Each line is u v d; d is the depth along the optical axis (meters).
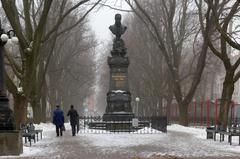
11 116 21.78
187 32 66.69
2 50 21.88
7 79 30.27
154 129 44.41
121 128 42.19
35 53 29.81
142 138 33.28
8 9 28.84
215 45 68.81
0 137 21.22
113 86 45.66
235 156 21.08
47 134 39.28
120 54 46.06
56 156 20.70
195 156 20.98
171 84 74.00
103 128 44.25
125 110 45.09
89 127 44.84
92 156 20.66
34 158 19.86
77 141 30.30
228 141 30.19
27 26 32.09
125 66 45.78
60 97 87.75
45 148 24.97
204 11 55.59
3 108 21.69
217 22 32.28
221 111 36.09
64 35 67.12
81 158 19.81
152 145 26.97
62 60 75.88
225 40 33.19
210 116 64.12
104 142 29.36
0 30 22.34
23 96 30.64
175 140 31.39
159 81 77.19
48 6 28.94
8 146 21.23
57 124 36.06
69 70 79.69
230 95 36.09
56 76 75.62
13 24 28.95
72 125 36.72
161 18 67.31
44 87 66.50
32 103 52.50
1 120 21.56
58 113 36.19
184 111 55.12
